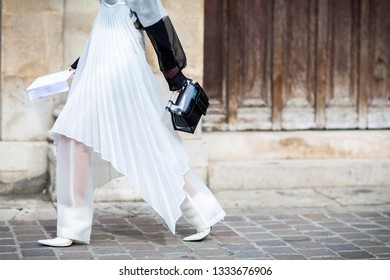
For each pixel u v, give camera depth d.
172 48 7.28
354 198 9.99
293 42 11.09
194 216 7.85
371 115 11.34
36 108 9.92
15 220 8.68
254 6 10.95
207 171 10.21
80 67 7.61
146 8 7.23
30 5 9.76
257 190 10.32
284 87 11.10
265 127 11.05
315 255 7.53
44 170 9.95
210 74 10.87
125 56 7.41
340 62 11.23
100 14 7.58
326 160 10.85
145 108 7.43
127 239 7.97
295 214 9.20
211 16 10.83
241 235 8.22
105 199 9.56
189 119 7.40
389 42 11.32
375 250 7.74
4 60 9.78
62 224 7.58
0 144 9.82
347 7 11.20
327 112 11.23
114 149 7.31
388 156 11.11
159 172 7.43
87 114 7.36
